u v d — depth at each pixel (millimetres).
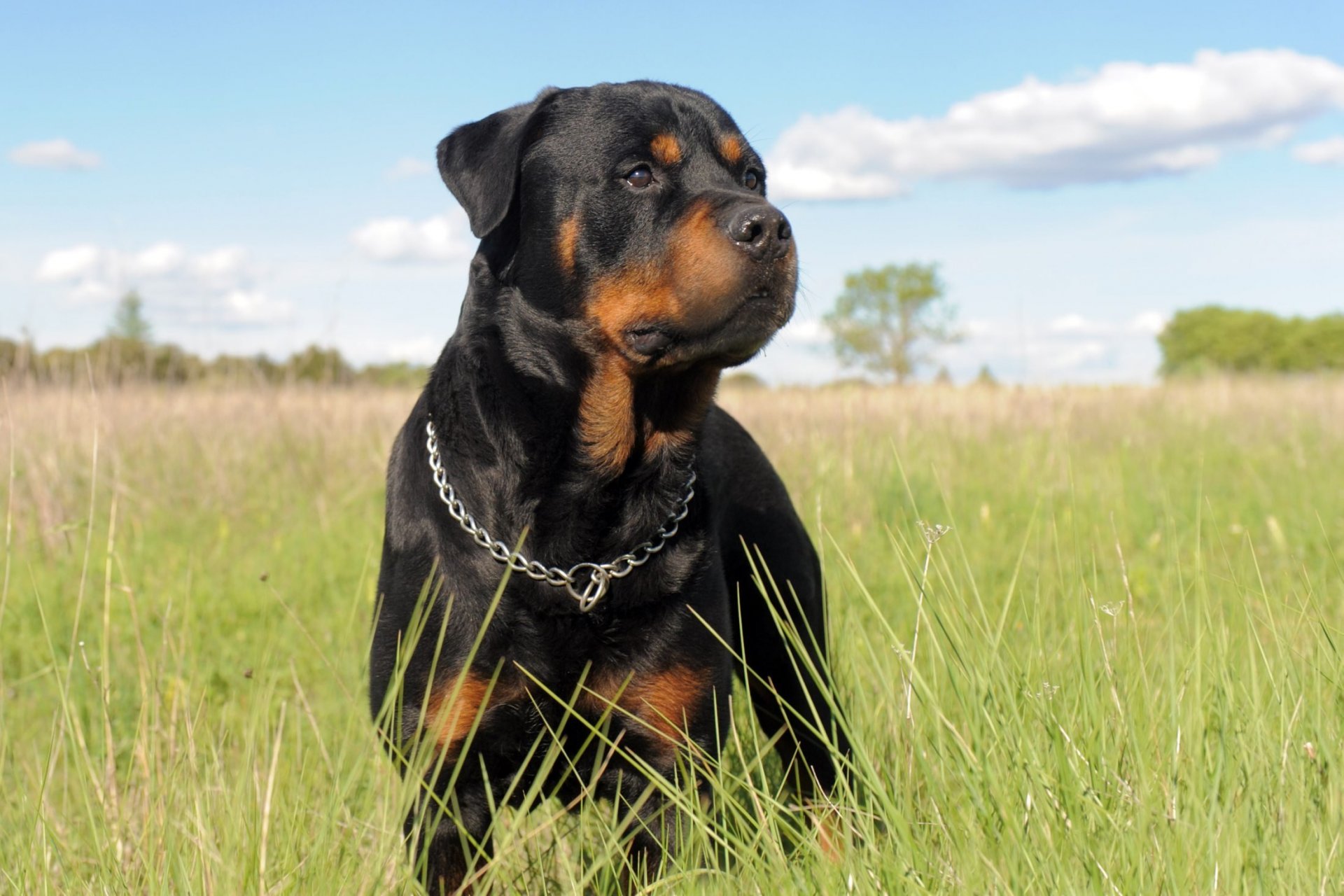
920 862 2047
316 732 2744
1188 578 4652
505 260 2744
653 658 2516
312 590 5055
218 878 2150
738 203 2508
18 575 5008
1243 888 1862
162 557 5539
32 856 2287
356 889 2188
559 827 2732
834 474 6762
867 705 2754
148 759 2531
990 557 5156
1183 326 60500
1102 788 2121
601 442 2539
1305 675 2412
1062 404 10523
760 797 2666
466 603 2477
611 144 2650
